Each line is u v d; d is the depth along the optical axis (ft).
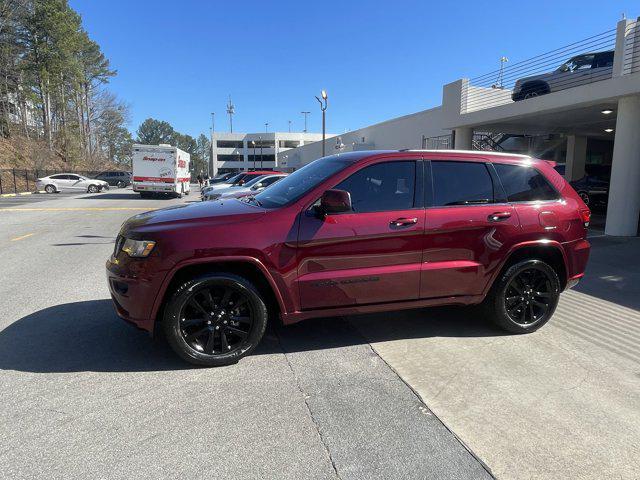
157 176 87.76
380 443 9.01
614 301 18.86
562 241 14.80
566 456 8.67
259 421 9.73
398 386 11.35
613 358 13.14
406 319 16.25
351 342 14.12
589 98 37.37
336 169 13.29
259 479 7.93
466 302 14.20
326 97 84.84
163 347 13.55
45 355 12.92
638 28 33.91
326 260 12.51
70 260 27.07
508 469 8.28
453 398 10.80
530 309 14.97
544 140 75.36
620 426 9.70
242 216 12.28
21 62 169.07
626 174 36.11
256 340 12.55
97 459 8.39
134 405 10.30
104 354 13.02
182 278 12.04
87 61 228.22
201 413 10.01
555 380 11.74
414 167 13.62
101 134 268.82
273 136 332.60
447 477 8.04
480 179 14.23
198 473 8.05
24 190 118.93
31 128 193.06
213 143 337.72
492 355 13.25
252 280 12.66
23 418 9.69
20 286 20.71
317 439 9.12
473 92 55.31
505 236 14.06
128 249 11.85
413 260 13.26
